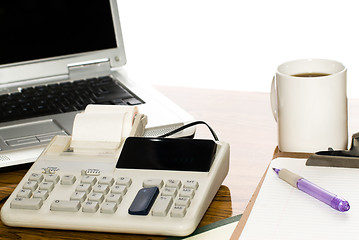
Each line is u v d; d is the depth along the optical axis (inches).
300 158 31.4
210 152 30.2
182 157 30.1
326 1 84.2
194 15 91.8
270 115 41.1
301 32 86.7
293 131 32.1
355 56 84.2
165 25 93.7
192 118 37.9
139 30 95.0
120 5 94.3
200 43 92.4
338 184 28.1
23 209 28.2
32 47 46.5
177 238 26.6
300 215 25.8
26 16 45.9
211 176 29.0
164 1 92.7
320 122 31.5
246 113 41.7
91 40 47.8
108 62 48.4
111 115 33.1
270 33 88.5
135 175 29.6
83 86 45.5
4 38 45.8
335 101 31.3
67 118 39.9
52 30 46.6
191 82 91.9
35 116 40.6
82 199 28.2
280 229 24.9
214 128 39.4
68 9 46.8
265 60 89.5
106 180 29.2
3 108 42.2
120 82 45.9
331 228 24.6
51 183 29.4
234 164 34.2
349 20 83.4
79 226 27.1
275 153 34.3
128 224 26.4
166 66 94.3
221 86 90.4
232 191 31.2
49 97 43.7
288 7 86.6
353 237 23.9
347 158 29.8
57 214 27.6
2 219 28.2
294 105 31.5
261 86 89.4
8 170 34.3
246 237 24.5
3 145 36.3
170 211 26.6
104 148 32.0
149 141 31.5
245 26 89.6
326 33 85.3
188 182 28.3
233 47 90.8
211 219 28.5
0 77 46.2
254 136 37.8
